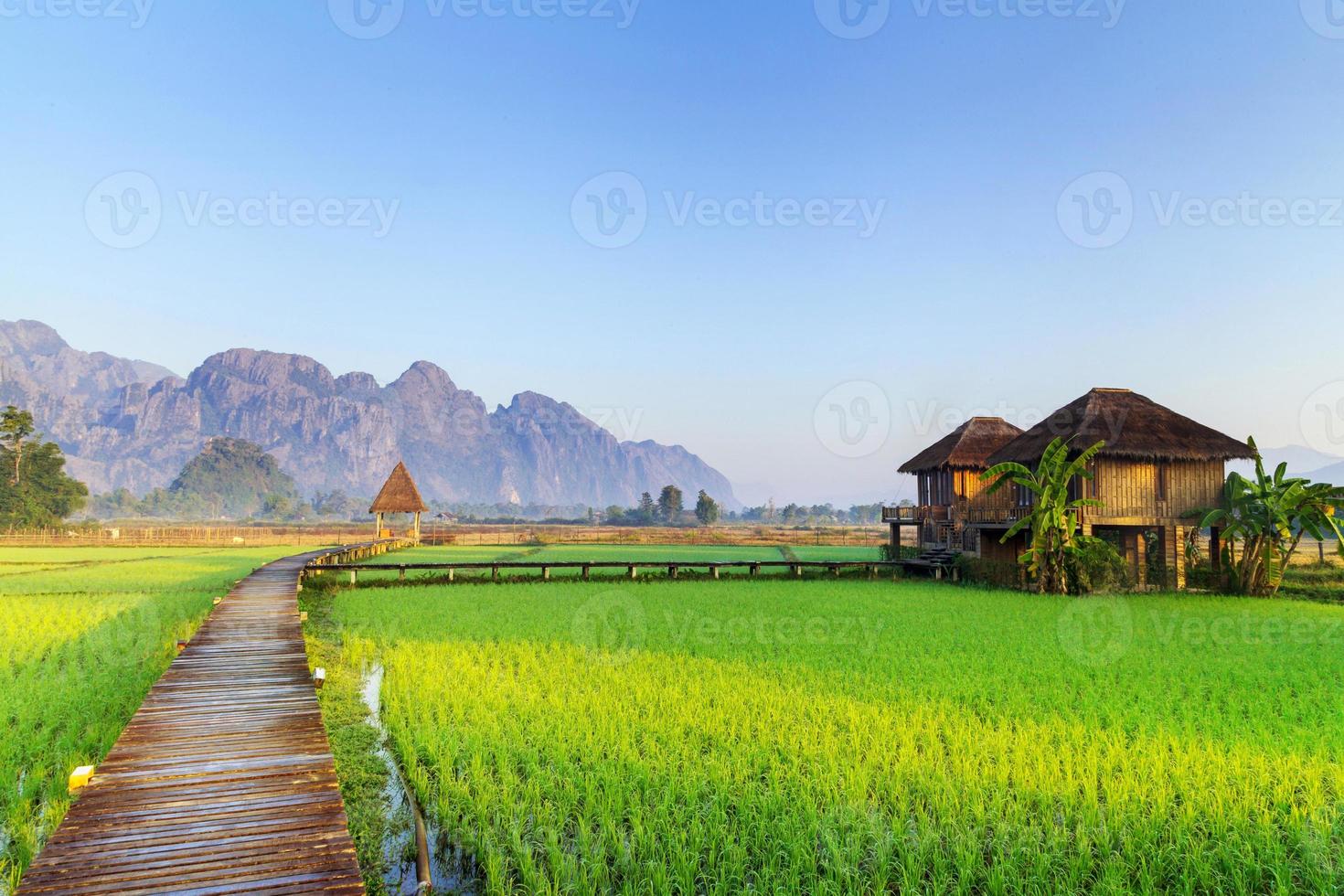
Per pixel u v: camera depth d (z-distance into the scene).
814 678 11.90
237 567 31.33
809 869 6.14
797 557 42.03
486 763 8.28
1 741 8.21
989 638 15.47
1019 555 28.73
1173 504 26.02
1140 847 6.35
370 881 6.11
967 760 8.02
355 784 7.88
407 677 11.75
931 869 6.27
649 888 5.86
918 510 33.84
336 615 18.64
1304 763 8.08
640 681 11.64
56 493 80.00
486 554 44.16
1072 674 12.23
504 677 11.96
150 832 5.31
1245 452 25.58
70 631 14.80
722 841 6.53
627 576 28.41
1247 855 6.25
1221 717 9.90
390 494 57.28
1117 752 8.24
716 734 9.12
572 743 8.73
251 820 5.53
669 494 157.25
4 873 5.80
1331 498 23.27
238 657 11.02
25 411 78.19
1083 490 25.72
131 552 43.72
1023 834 6.54
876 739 8.80
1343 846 6.38
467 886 6.12
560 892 5.85
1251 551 24.69
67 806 6.79
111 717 9.23
